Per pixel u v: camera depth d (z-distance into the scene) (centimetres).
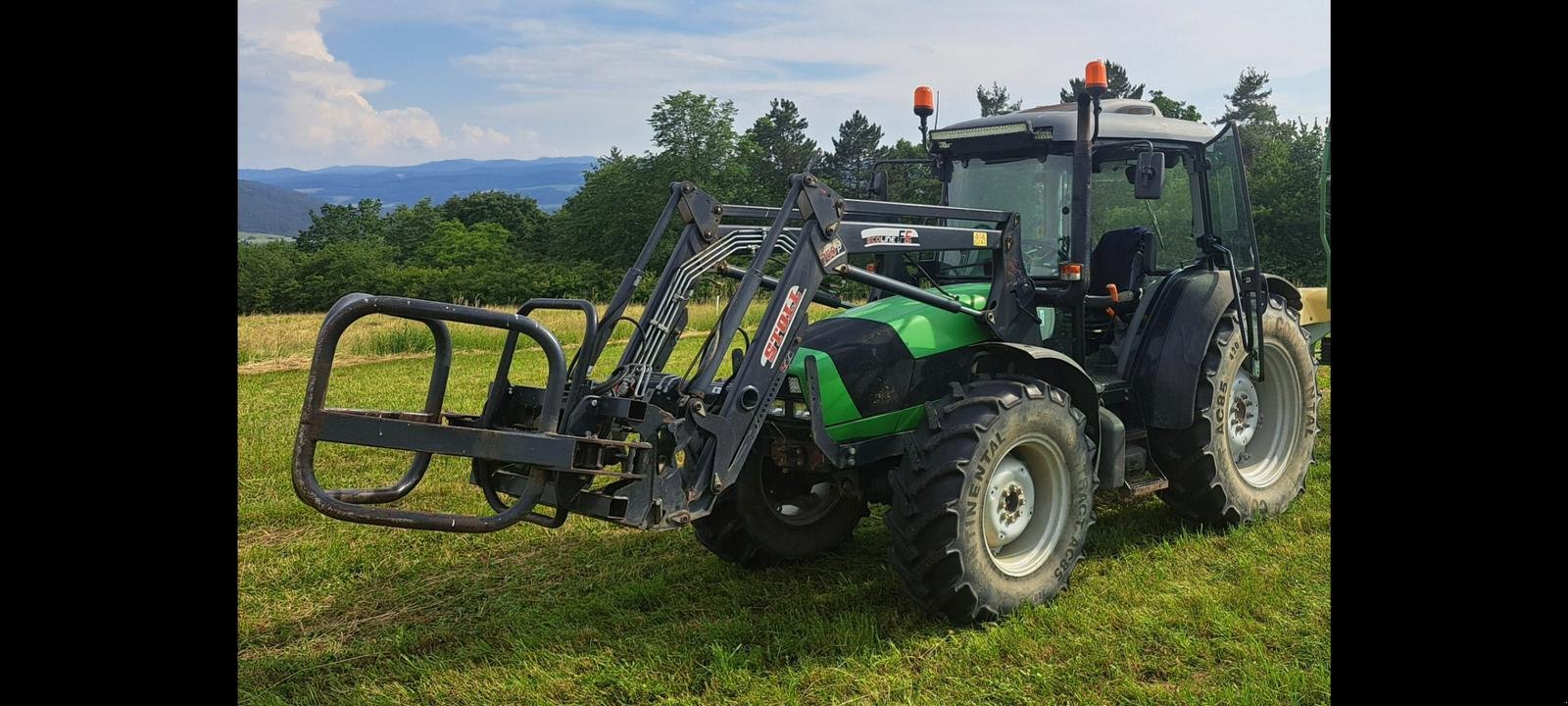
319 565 491
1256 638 365
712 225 419
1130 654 362
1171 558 464
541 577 476
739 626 398
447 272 5222
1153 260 533
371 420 309
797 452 445
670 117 5931
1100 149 512
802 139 6644
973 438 392
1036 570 418
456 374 1349
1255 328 520
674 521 359
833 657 371
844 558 494
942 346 450
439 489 636
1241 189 528
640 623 413
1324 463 632
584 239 6097
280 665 378
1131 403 498
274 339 1866
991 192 530
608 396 361
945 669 359
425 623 423
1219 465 499
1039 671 351
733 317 375
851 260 688
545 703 344
